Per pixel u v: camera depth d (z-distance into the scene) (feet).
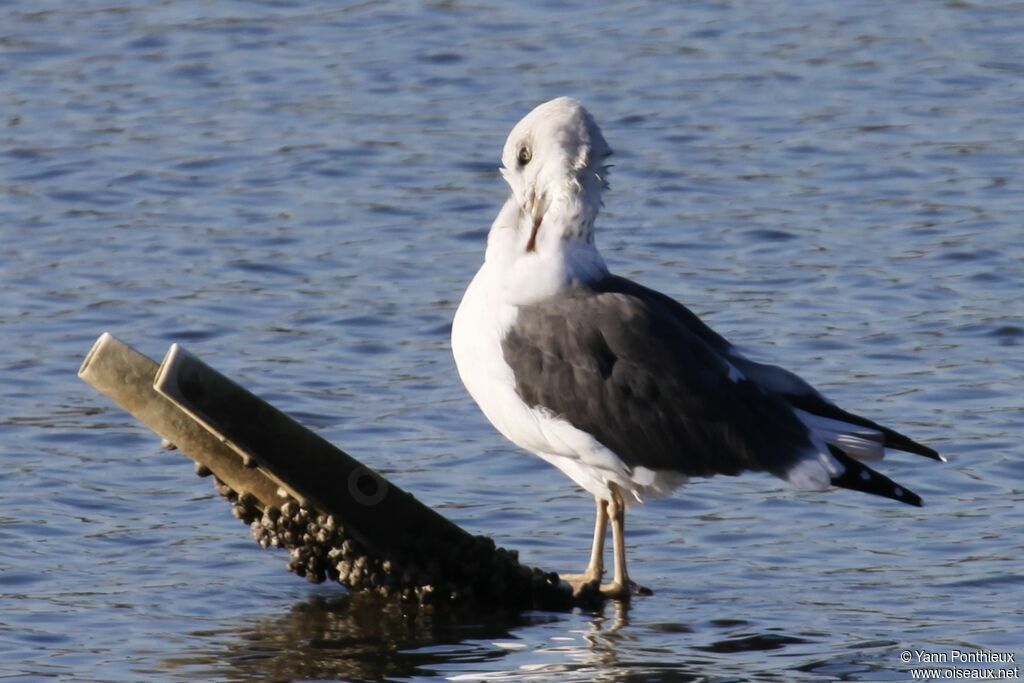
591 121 36.81
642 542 39.81
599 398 35.78
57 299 56.18
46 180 69.05
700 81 82.12
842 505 41.55
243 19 92.89
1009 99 79.61
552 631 34.81
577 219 36.81
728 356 36.96
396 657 33.19
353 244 62.08
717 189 67.77
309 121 76.84
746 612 35.55
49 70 84.23
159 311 55.16
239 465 36.78
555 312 36.32
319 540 36.58
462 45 88.07
